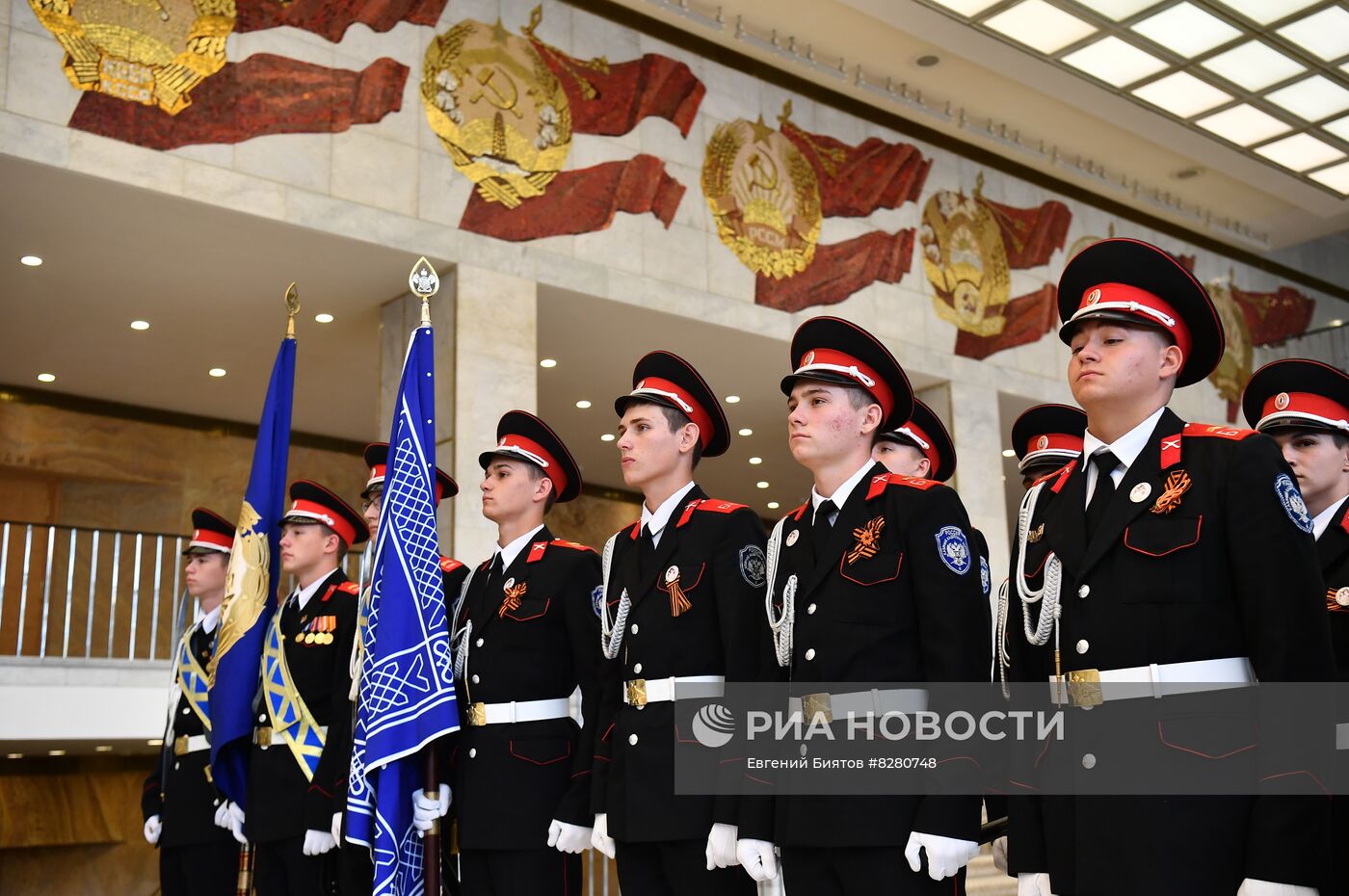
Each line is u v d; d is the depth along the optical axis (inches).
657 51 508.4
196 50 391.5
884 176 576.7
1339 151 629.6
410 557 178.4
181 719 244.1
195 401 596.1
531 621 173.6
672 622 152.1
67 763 535.2
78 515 589.0
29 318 480.4
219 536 270.2
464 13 454.6
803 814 124.0
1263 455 104.3
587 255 468.8
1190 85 566.6
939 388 583.8
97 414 588.1
